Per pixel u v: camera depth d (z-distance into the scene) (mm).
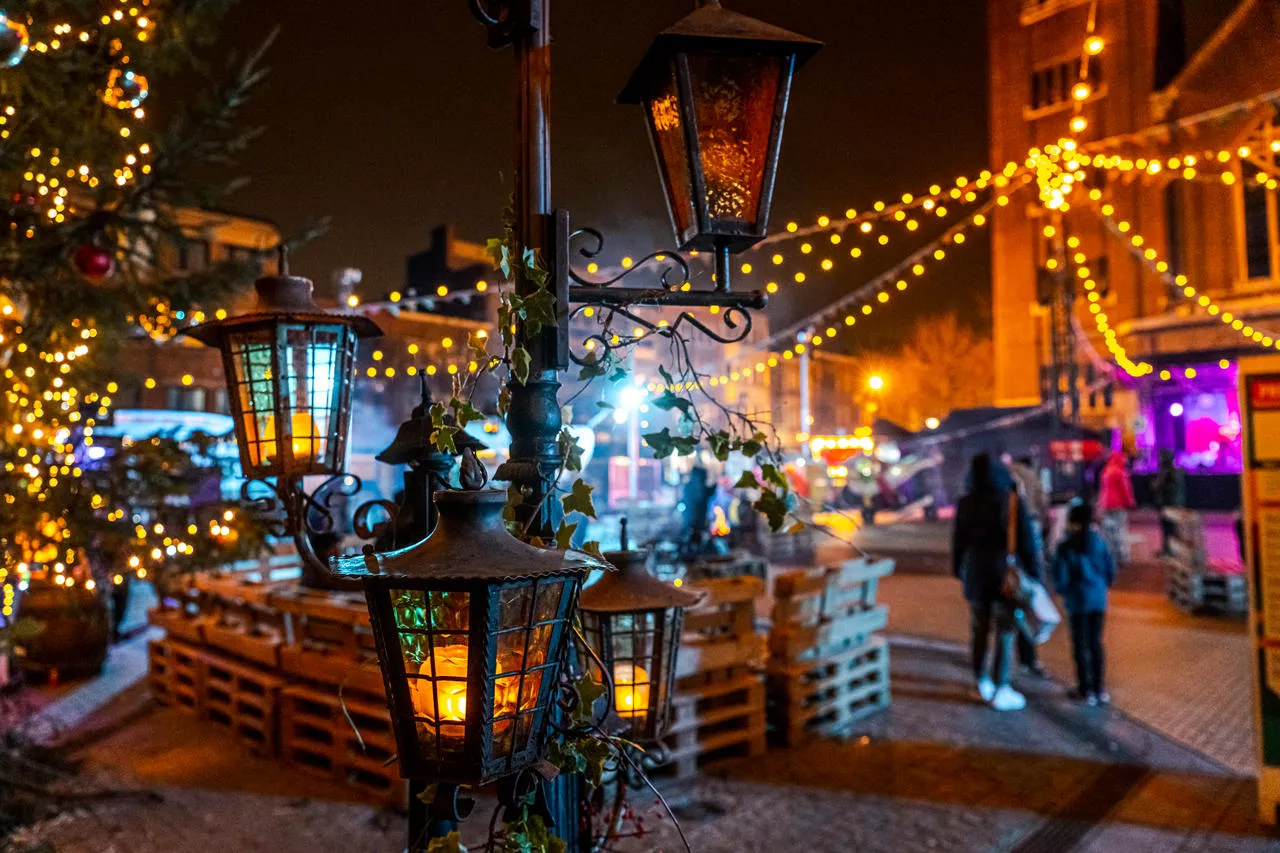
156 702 7867
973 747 6340
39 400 5773
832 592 6988
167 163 5422
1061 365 31188
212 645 7398
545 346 2201
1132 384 31000
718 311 2432
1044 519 14055
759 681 6258
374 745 5637
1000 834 4879
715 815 5156
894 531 24625
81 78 5570
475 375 2055
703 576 11062
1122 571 15188
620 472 20359
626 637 2588
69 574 6348
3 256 5066
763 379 28000
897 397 45719
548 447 2230
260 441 2633
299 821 5180
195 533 5812
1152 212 32156
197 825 5125
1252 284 28438
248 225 14883
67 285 5301
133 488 5805
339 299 17672
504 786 1844
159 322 6414
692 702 5828
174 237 5672
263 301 2688
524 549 1632
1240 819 5070
